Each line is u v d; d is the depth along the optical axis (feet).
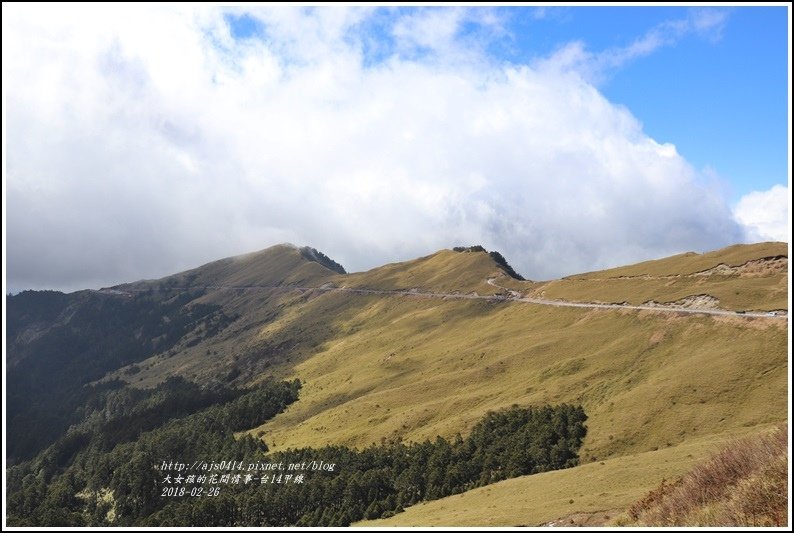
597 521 150.20
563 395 433.48
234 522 391.86
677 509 101.40
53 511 547.49
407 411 512.22
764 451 96.84
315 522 357.00
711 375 350.64
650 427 325.83
